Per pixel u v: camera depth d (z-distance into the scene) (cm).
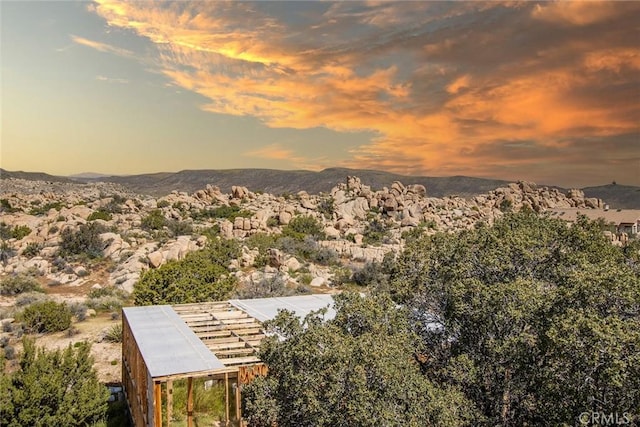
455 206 8394
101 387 1335
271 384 950
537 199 9219
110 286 3281
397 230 6016
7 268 3603
